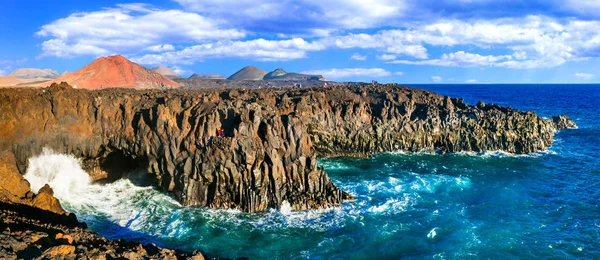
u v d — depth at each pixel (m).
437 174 58.66
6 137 45.34
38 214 34.06
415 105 77.69
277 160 44.00
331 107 72.69
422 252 35.00
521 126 73.44
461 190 51.31
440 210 44.25
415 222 40.88
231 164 43.16
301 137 45.53
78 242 25.61
